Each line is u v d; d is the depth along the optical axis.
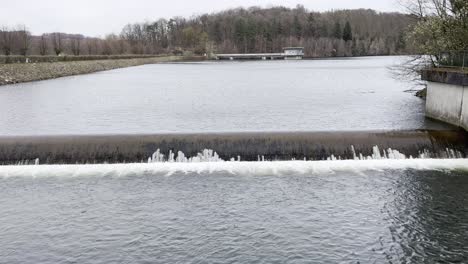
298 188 18.20
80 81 71.75
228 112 37.00
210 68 121.62
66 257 13.37
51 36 144.75
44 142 21.50
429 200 16.91
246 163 20.97
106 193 17.95
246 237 14.37
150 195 17.72
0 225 15.40
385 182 18.67
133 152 21.31
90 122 32.69
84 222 15.55
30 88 57.78
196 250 13.63
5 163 21.09
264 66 131.00
